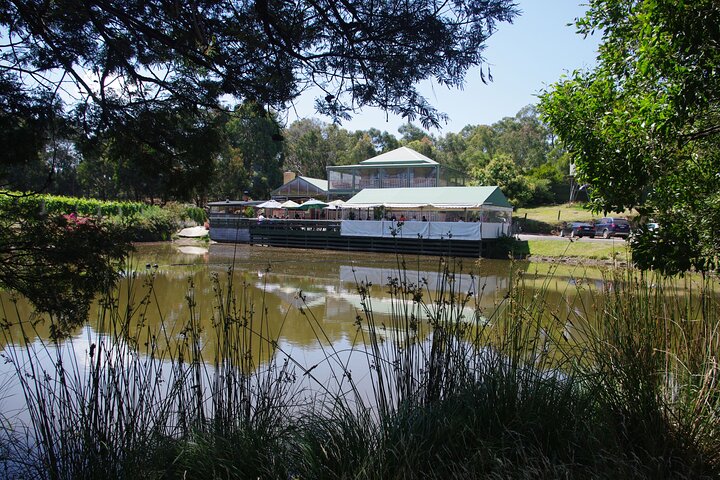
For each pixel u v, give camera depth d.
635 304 3.62
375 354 3.49
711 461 2.62
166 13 3.19
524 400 2.99
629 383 2.99
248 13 3.22
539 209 40.84
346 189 36.88
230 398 3.39
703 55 3.01
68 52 3.66
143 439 3.05
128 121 3.97
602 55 4.17
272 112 3.72
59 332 3.72
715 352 3.09
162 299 11.43
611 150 3.99
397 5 3.03
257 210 35.47
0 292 10.70
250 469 2.78
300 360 6.54
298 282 15.64
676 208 3.91
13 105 3.55
